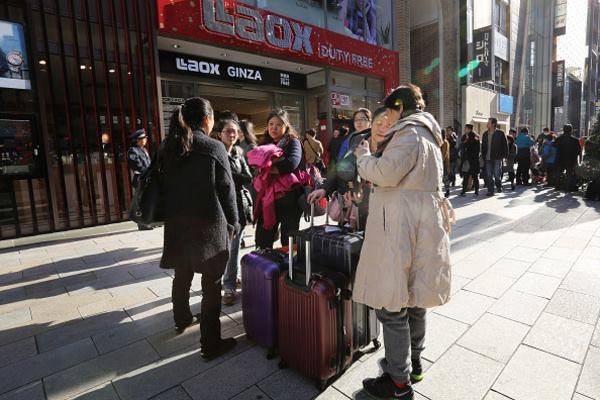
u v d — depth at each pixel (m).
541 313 2.74
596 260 3.81
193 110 2.27
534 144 11.09
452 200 7.82
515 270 3.61
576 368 2.09
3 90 4.88
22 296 3.33
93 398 1.98
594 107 34.56
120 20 5.77
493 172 8.32
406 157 1.60
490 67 14.65
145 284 3.56
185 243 2.22
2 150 4.92
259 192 2.98
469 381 2.02
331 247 2.12
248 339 2.52
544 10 23.69
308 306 1.95
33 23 5.02
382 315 1.82
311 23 9.09
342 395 1.95
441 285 1.71
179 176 2.21
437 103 14.11
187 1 6.29
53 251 4.67
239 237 3.10
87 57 5.52
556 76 24.31
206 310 2.26
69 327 2.76
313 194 2.52
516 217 5.93
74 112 5.46
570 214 6.05
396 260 1.64
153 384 2.08
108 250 4.69
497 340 2.40
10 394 2.03
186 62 7.28
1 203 4.98
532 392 1.92
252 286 2.33
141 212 2.33
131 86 5.96
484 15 15.91
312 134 7.49
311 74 9.71
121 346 2.48
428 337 2.46
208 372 2.19
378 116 1.88
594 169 7.34
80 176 5.58
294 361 2.09
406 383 1.83
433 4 13.82
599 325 2.54
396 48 11.86
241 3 7.04
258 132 8.94
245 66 8.32
